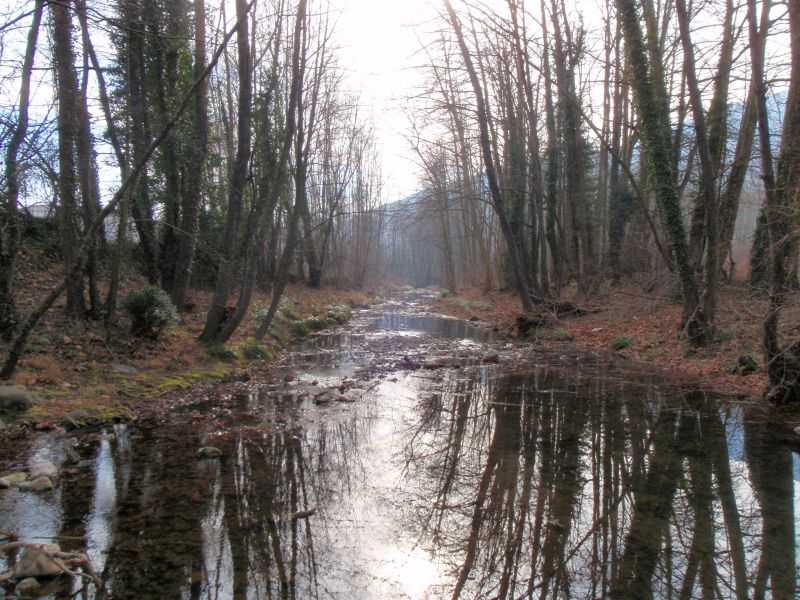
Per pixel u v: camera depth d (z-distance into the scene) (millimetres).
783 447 5855
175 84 14273
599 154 22562
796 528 4105
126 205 9344
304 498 4652
